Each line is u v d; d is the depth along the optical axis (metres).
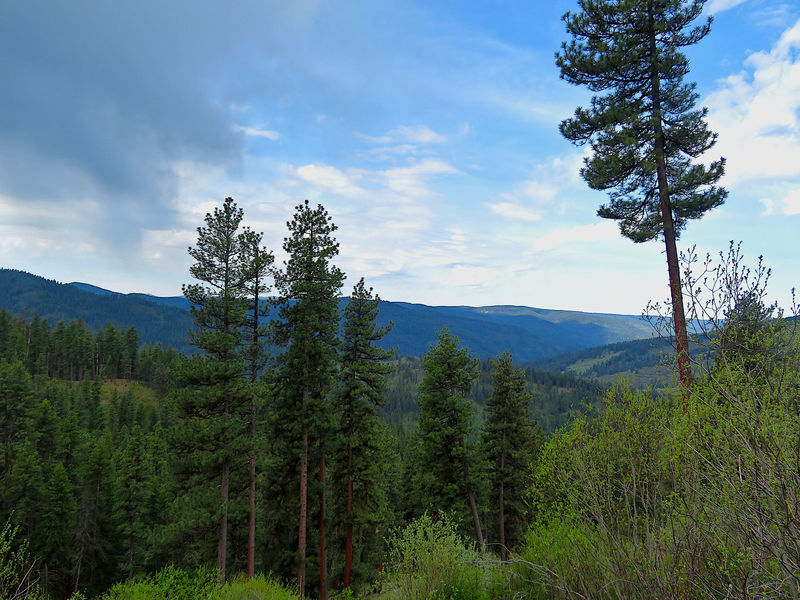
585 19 15.45
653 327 5.10
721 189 13.42
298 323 20.36
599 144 15.23
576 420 5.48
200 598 10.55
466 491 24.25
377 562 25.58
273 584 12.32
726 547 3.83
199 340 19.36
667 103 14.70
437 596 7.95
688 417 4.27
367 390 22.64
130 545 38.53
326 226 21.08
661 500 4.59
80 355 129.62
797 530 3.16
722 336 4.12
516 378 28.08
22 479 38.09
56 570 36.09
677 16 14.25
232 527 22.33
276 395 20.42
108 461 40.53
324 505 21.05
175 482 19.91
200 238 20.16
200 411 19.45
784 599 3.31
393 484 38.78
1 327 118.88
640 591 4.25
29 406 53.44
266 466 20.33
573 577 5.57
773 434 3.39
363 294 23.70
